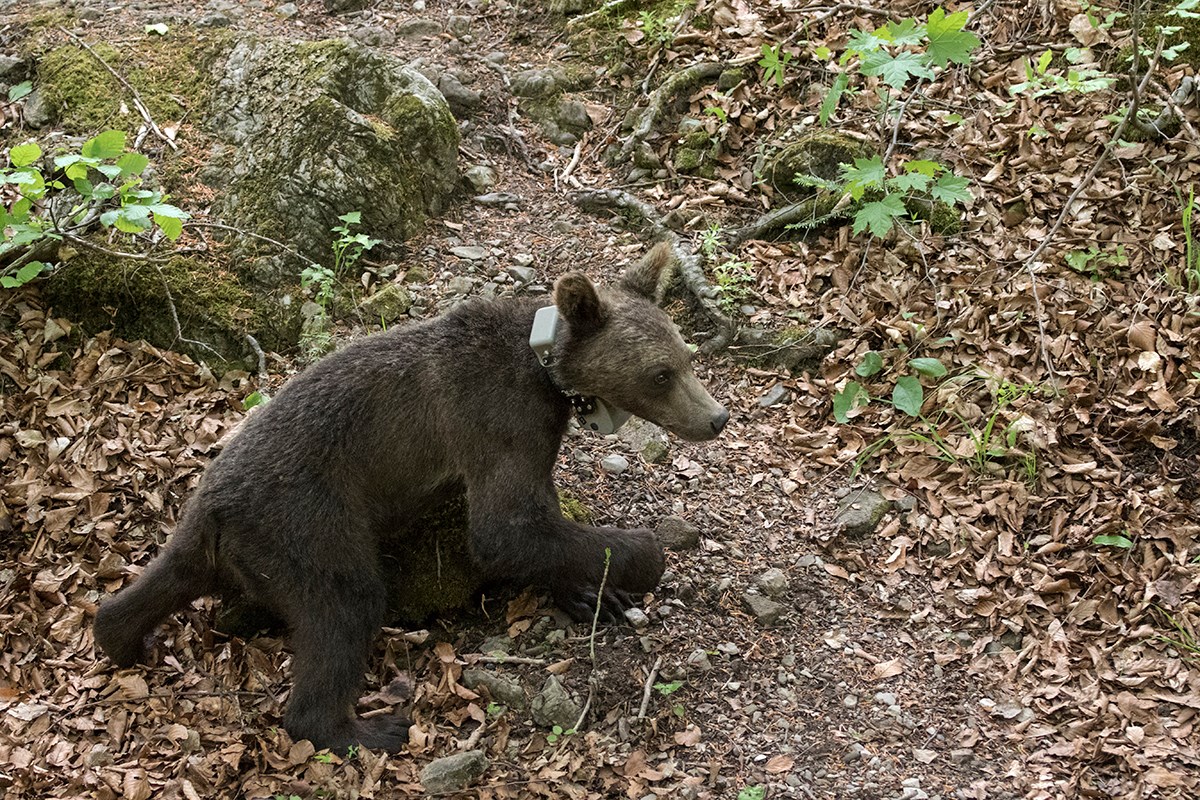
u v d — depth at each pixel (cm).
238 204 672
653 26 804
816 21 781
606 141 769
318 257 666
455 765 439
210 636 509
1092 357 596
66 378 601
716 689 479
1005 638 502
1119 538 524
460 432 484
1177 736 451
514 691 473
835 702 476
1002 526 544
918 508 560
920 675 489
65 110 718
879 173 601
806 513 564
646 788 437
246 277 649
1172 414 566
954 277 646
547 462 492
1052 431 566
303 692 459
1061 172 679
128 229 553
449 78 775
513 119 782
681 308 662
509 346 491
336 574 466
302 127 684
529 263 684
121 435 576
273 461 468
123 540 542
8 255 624
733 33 791
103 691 483
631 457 590
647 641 495
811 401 619
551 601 519
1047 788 435
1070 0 754
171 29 777
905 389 593
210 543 472
